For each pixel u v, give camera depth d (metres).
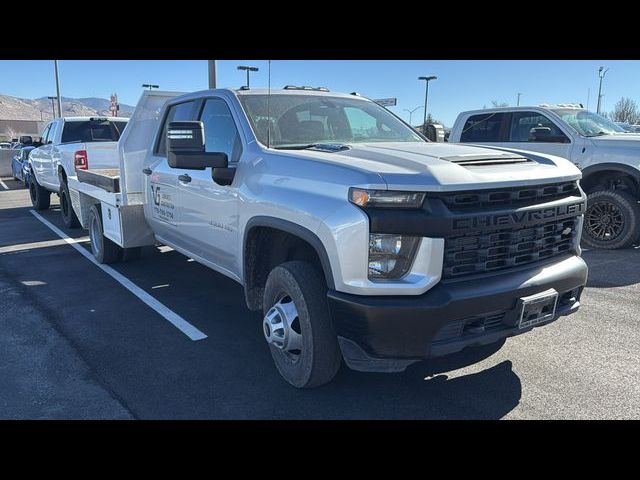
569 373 3.87
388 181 2.89
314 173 3.31
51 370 4.00
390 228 2.86
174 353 4.29
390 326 2.90
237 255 4.12
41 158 11.75
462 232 2.92
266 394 3.60
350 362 3.14
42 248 8.34
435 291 2.90
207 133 4.73
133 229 6.02
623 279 6.30
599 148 7.88
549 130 8.42
